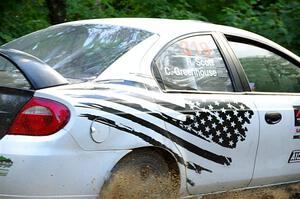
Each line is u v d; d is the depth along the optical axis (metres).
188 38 6.81
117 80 5.97
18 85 5.64
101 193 5.62
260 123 6.98
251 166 6.93
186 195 6.43
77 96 5.55
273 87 7.57
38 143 5.33
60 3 13.06
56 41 6.82
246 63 7.31
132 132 5.76
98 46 6.49
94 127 5.51
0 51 5.78
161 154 6.10
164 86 6.30
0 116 5.54
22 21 13.07
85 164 5.47
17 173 5.29
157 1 13.94
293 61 7.97
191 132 6.27
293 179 7.61
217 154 6.53
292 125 7.40
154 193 6.05
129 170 5.82
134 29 6.71
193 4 14.70
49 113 5.40
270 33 13.06
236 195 7.05
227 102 6.73
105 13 13.86
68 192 5.43
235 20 13.25
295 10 13.31
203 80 6.72
